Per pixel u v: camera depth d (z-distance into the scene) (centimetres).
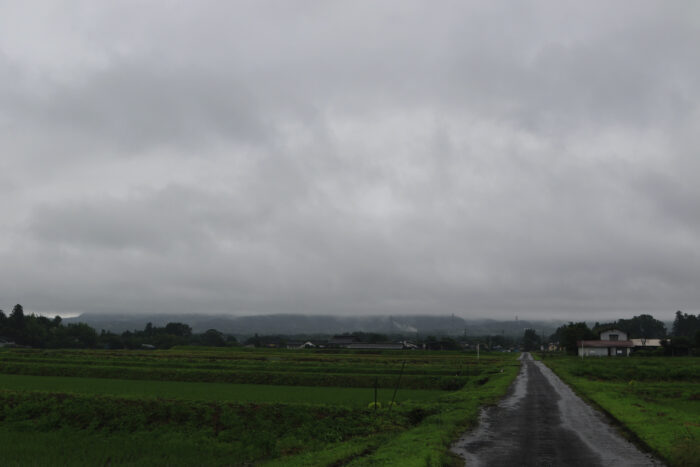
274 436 3231
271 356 12038
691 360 9231
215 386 5981
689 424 2712
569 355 14475
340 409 3616
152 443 3184
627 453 2184
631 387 5059
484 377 6544
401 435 2600
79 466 2680
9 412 3878
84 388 5434
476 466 1972
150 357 10512
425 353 15338
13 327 18988
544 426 2878
